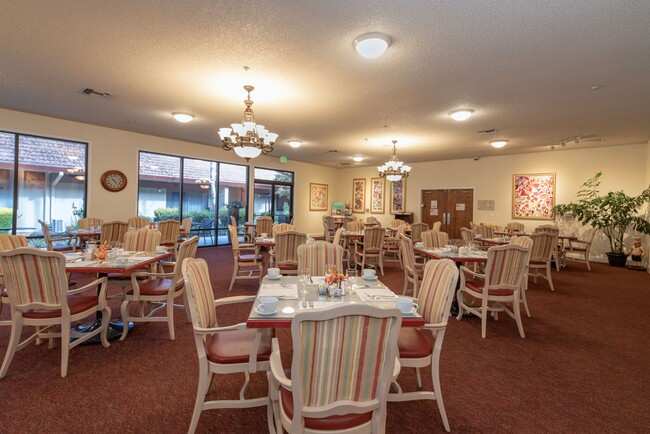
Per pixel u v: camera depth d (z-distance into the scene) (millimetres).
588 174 7723
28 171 5902
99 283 2771
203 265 2129
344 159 10242
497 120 5422
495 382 2449
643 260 6910
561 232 8047
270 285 2344
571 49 3008
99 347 2859
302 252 3150
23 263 2297
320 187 11727
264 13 2547
